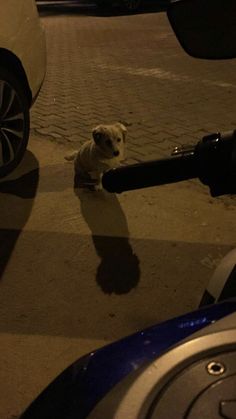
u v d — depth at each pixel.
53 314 3.14
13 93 4.48
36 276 3.48
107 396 1.00
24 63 4.64
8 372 2.72
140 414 0.94
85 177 4.61
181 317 1.21
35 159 5.15
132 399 0.96
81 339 2.96
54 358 2.82
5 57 4.44
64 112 6.57
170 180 1.43
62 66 9.23
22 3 4.66
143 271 3.55
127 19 15.02
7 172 4.59
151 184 1.45
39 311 3.16
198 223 4.12
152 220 4.15
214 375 0.99
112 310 3.19
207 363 1.01
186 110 6.71
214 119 6.36
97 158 4.33
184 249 3.79
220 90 7.68
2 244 3.81
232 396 0.95
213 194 1.42
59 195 4.49
